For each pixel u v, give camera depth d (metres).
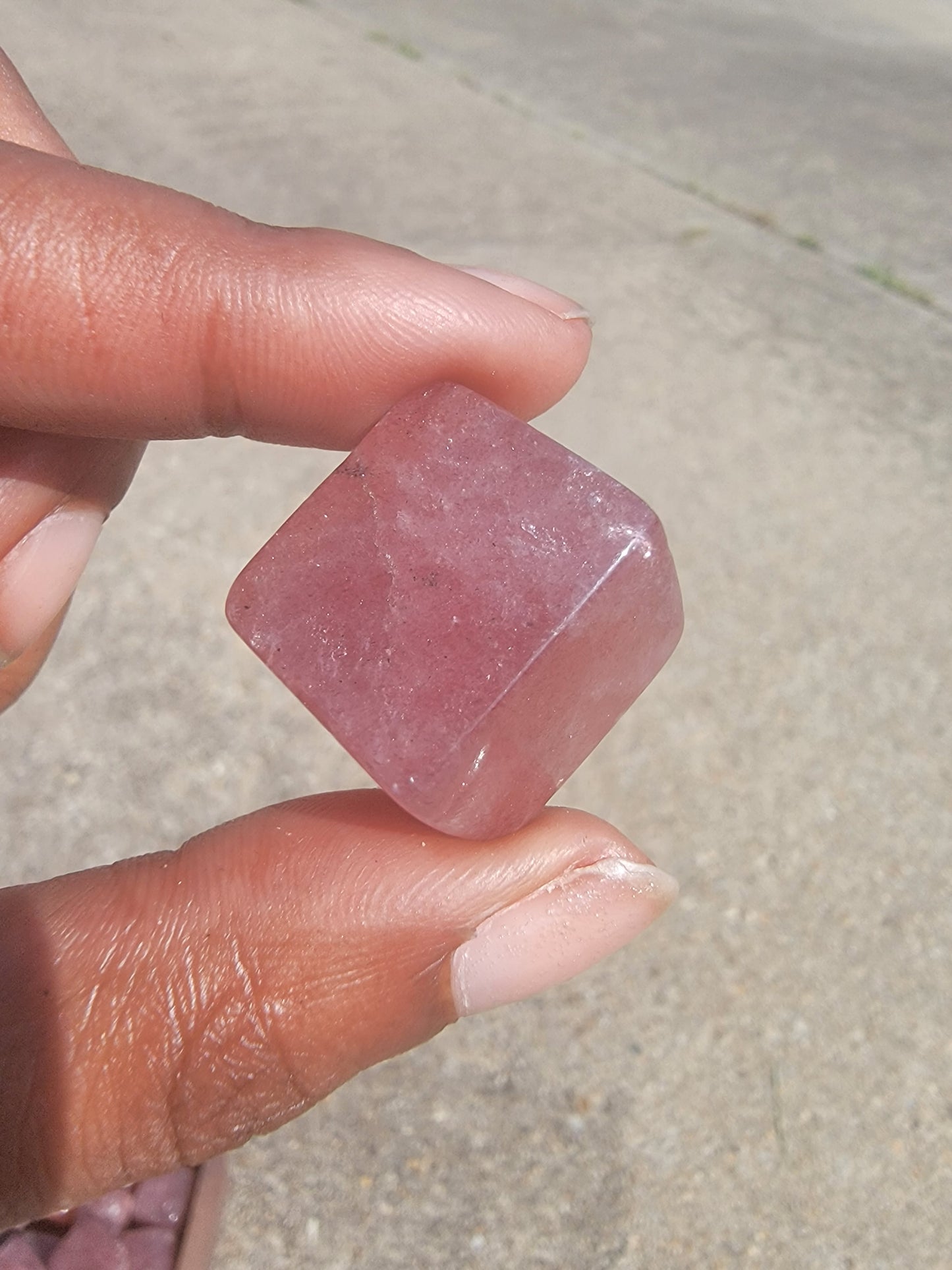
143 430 0.07
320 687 0.06
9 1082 0.06
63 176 0.06
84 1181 0.06
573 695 0.06
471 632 0.06
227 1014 0.06
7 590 0.07
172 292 0.07
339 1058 0.06
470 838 0.06
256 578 0.06
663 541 0.06
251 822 0.07
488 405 0.07
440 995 0.06
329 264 0.07
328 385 0.07
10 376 0.06
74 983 0.06
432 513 0.06
